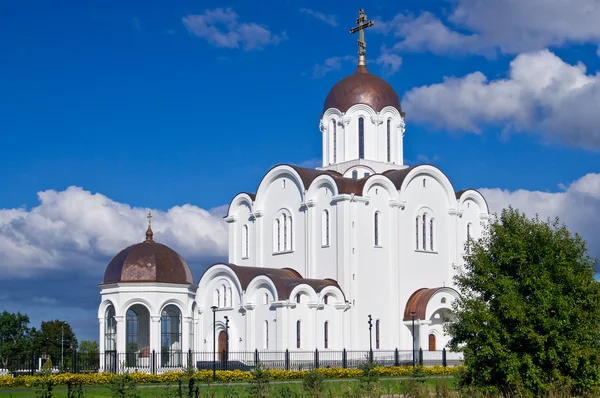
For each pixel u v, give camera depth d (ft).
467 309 137.18
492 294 137.28
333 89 282.97
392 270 255.70
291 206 266.77
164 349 213.05
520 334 130.11
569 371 131.13
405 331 255.70
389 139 278.67
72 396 134.82
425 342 253.24
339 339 243.19
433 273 266.98
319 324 241.55
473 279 139.74
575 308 129.39
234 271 253.85
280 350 236.22
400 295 257.34
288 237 266.16
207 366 227.61
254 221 277.85
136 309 220.02
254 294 248.52
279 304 237.45
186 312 209.67
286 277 249.14
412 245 262.88
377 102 276.41
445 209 273.95
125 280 204.85
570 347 127.75
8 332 366.43
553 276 134.00
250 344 246.06
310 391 138.10
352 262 248.11
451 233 273.54
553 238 136.15
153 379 177.68
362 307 248.73
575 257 136.26
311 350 239.30
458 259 272.92
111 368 202.28
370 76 283.59
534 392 129.80
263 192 277.03
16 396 148.05
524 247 135.54
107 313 209.97
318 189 258.98
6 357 318.65
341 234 248.52
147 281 204.64
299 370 203.31
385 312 253.44
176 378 178.81
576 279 131.54
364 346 247.70
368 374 153.89
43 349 364.58
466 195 279.08
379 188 257.75
